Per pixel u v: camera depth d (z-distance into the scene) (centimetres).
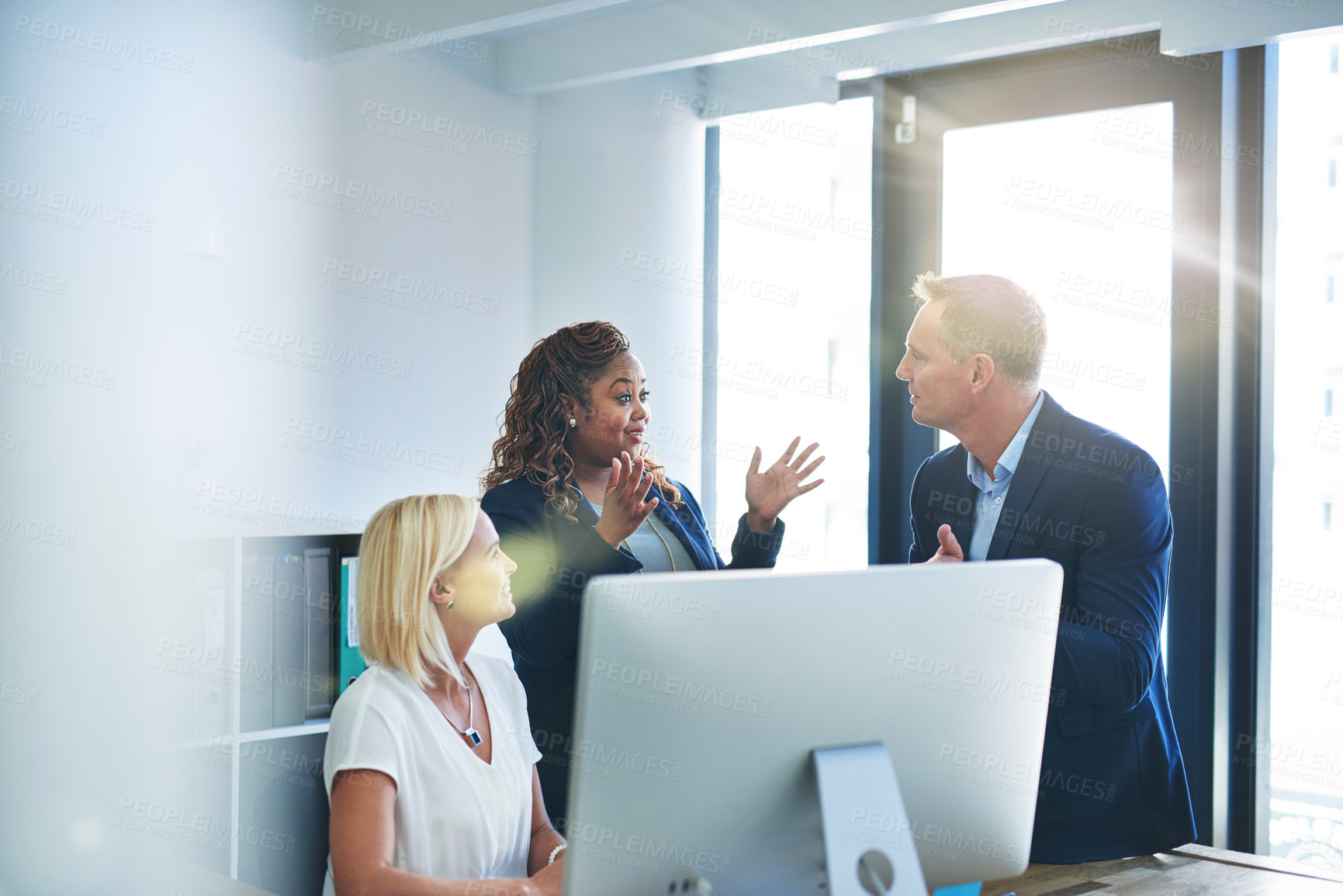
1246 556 313
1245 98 312
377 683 165
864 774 115
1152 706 193
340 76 332
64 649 277
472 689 180
